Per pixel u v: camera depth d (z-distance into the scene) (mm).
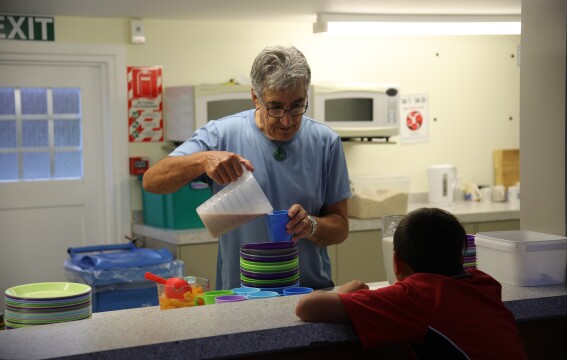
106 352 1420
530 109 2217
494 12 4137
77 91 4500
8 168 4406
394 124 4637
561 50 2090
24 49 4246
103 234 4586
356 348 1705
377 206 4453
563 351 1947
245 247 2125
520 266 1976
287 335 1565
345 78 4961
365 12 4141
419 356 1642
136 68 4480
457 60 5270
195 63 4602
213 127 2416
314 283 2422
